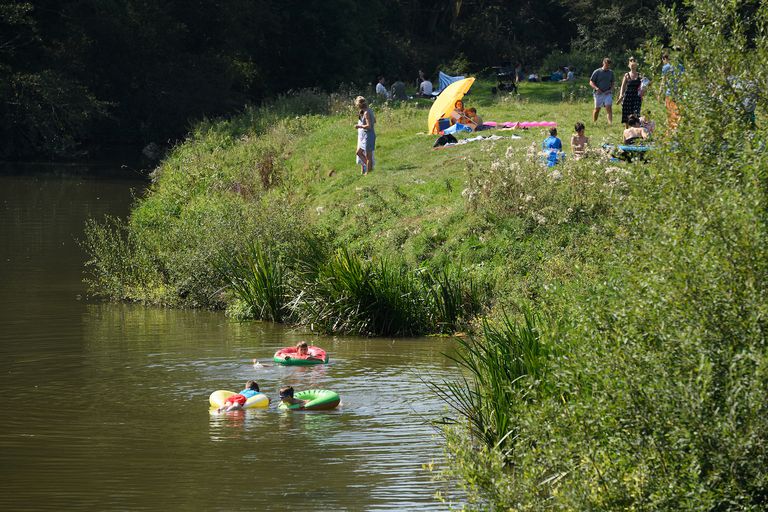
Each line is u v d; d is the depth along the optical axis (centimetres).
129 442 2072
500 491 1336
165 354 2909
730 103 1511
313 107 8319
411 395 2438
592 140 4731
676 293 1339
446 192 4203
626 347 1345
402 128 6300
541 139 4981
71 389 2505
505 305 3130
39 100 10256
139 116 12269
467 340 3094
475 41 16525
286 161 5806
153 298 3809
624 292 1437
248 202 4675
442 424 2162
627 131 3678
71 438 2102
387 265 3594
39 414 2283
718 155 1482
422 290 3347
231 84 12912
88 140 12181
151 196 5972
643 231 1484
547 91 9681
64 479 1852
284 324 3425
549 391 1683
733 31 1575
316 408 2319
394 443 2055
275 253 3719
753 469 1226
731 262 1320
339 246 3809
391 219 4022
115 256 4016
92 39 11688
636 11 12825
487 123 5812
